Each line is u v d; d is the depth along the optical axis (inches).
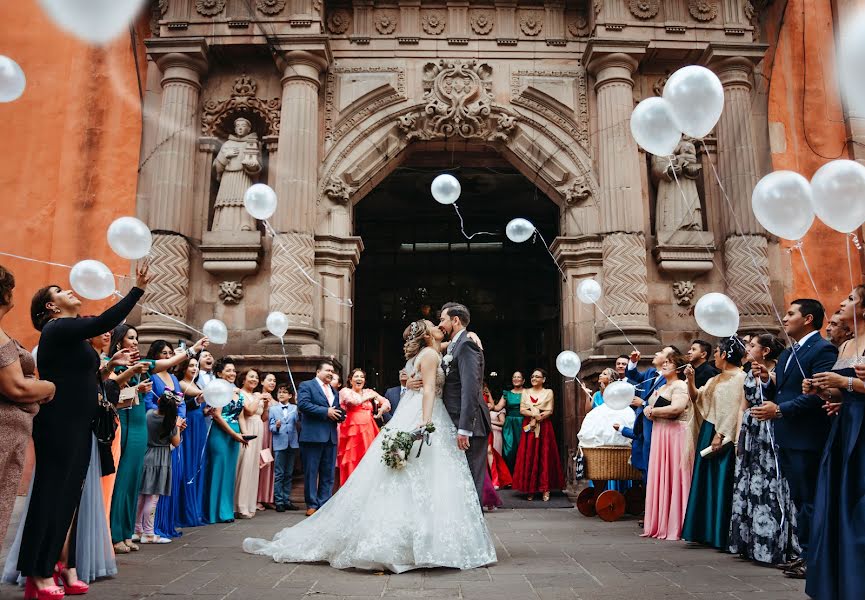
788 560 182.9
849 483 130.9
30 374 131.2
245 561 190.4
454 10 464.1
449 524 178.4
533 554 204.5
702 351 249.0
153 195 424.8
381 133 449.4
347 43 459.8
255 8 441.4
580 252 432.8
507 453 459.5
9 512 120.6
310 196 426.9
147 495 225.0
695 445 237.3
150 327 401.1
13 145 434.0
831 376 133.8
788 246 437.7
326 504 193.9
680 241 429.1
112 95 442.6
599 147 439.8
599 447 294.4
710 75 185.6
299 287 412.2
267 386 351.3
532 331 681.0
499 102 454.9
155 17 453.1
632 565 186.1
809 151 451.8
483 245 690.8
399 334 680.4
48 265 422.0
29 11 448.1
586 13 465.7
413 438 178.2
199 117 449.1
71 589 150.8
